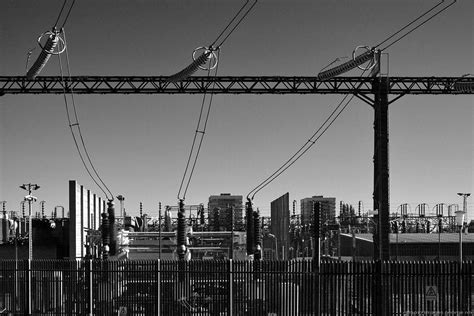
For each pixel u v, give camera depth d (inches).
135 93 1273.4
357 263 768.9
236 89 1275.8
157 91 1272.1
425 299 750.5
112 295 830.5
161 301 819.4
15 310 850.8
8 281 856.9
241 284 797.2
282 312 784.3
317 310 775.7
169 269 821.9
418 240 2283.5
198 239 1499.8
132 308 823.7
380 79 1161.4
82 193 1594.5
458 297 747.4
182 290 817.5
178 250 1149.7
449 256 2242.9
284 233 1460.4
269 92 1273.4
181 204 1155.3
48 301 848.3
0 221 2062.0
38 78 1258.0
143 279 825.5
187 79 1274.6
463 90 1256.8
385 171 1170.0
